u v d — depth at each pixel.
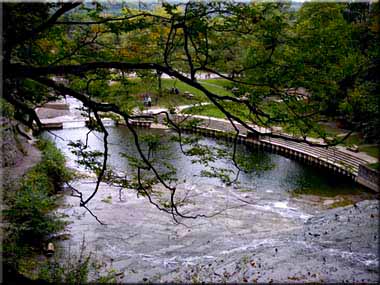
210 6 6.27
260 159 29.86
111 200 20.39
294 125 7.13
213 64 7.14
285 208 20.94
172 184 22.34
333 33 6.68
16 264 10.94
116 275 12.77
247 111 8.48
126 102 8.89
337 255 14.90
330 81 6.71
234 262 14.33
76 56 7.64
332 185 24.92
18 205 14.90
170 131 27.36
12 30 6.32
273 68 6.62
